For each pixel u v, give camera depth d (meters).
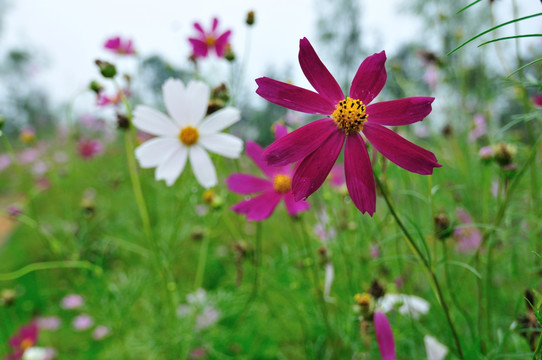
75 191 1.01
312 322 0.44
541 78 0.25
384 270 0.37
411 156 0.18
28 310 0.69
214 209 0.42
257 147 0.29
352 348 0.36
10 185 1.28
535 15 0.14
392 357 0.25
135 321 0.55
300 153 0.19
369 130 0.19
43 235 0.50
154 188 0.65
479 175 0.47
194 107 0.33
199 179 0.32
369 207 0.18
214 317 0.48
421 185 0.40
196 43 0.48
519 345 0.28
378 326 0.25
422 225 0.36
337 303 0.38
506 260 0.36
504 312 0.35
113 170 1.15
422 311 0.32
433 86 0.63
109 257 0.72
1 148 2.22
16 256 0.87
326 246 0.35
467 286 0.37
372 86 0.19
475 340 0.28
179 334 0.46
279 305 0.49
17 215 0.48
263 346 0.50
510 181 0.29
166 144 0.33
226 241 0.69
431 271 0.22
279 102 0.19
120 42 0.59
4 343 0.59
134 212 0.79
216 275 0.69
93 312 0.50
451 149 0.55
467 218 0.40
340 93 0.19
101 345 0.60
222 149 0.33
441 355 0.27
